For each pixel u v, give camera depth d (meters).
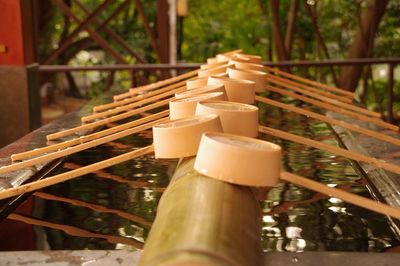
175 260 0.89
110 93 4.73
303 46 12.91
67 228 1.56
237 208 1.12
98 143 2.08
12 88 5.95
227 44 14.10
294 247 1.37
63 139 2.73
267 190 1.84
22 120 5.99
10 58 5.92
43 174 2.14
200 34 14.36
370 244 1.39
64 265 1.19
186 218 1.04
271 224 1.53
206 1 14.24
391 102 6.91
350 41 13.05
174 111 1.89
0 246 1.44
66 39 8.27
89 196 1.85
